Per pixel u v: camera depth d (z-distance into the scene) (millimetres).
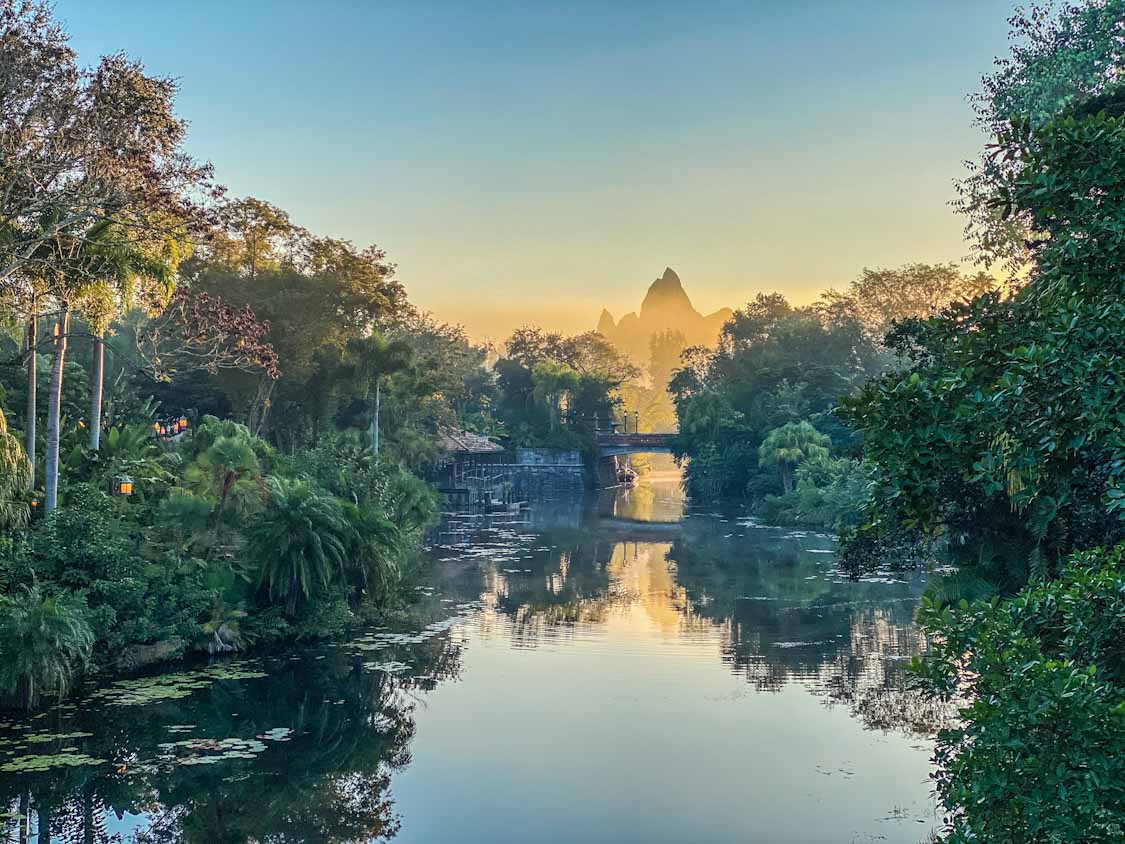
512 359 126688
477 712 22797
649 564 49031
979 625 8398
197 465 33031
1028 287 12117
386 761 19234
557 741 20484
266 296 56844
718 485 92500
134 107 23438
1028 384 7539
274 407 62219
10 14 21906
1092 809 6156
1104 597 7605
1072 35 30594
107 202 24359
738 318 109875
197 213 25922
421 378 71938
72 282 26750
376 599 34719
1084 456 8555
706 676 26141
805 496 67125
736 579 43688
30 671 21703
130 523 28812
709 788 17703
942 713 22328
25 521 26312
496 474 97500
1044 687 6504
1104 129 8172
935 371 12000
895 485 8906
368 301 61875
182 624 27016
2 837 15484
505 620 34156
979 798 6906
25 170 22750
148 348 56250
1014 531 16688
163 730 21047
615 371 151750
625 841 15242
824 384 88500
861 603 37281
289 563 29875
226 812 16625
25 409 40656
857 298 104562
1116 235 7988
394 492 44750
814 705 23156
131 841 15383
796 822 16047
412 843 15242
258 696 23906
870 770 18562
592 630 32375
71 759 18984
